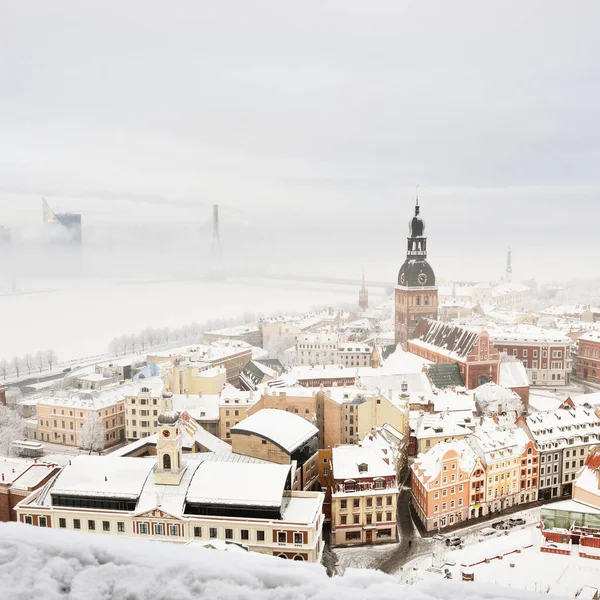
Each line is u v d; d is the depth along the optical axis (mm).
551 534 112688
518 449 143875
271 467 113688
